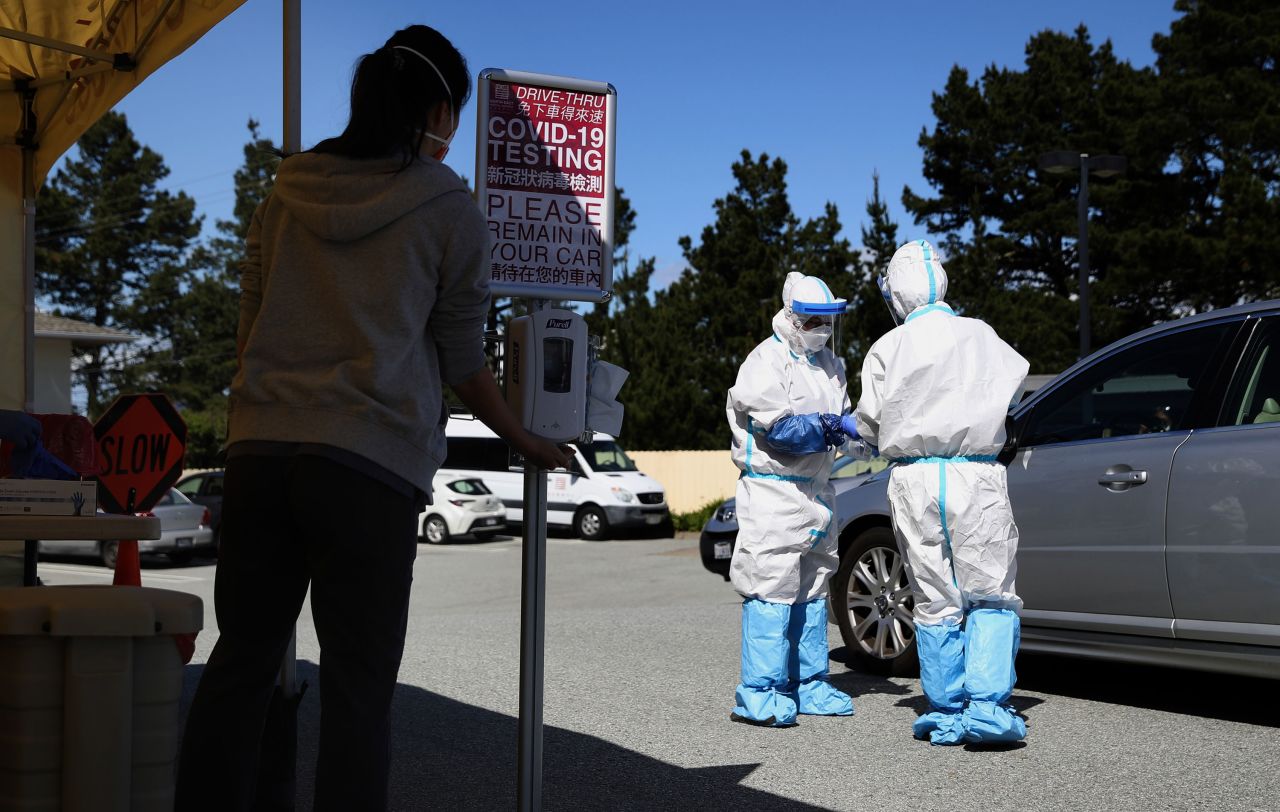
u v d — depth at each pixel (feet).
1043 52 123.44
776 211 96.27
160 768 7.40
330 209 7.91
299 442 7.75
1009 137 122.31
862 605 22.09
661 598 41.42
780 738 16.67
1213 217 105.29
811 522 17.49
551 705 19.11
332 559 7.75
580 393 9.86
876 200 76.38
